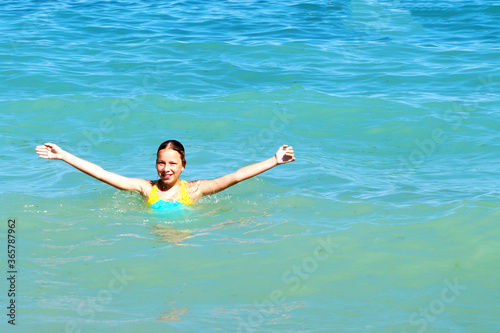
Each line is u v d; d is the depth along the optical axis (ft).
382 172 86.48
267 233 62.54
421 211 67.92
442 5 225.35
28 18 196.44
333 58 156.46
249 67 146.92
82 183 81.30
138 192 76.18
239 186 80.28
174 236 62.18
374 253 56.75
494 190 75.10
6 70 139.33
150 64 147.84
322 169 87.04
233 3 231.09
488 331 43.16
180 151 73.92
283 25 194.49
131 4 225.35
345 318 45.24
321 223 65.05
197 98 122.42
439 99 120.67
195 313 45.93
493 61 149.89
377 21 203.62
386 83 134.00
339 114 113.70
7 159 90.38
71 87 128.47
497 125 105.09
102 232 63.21
